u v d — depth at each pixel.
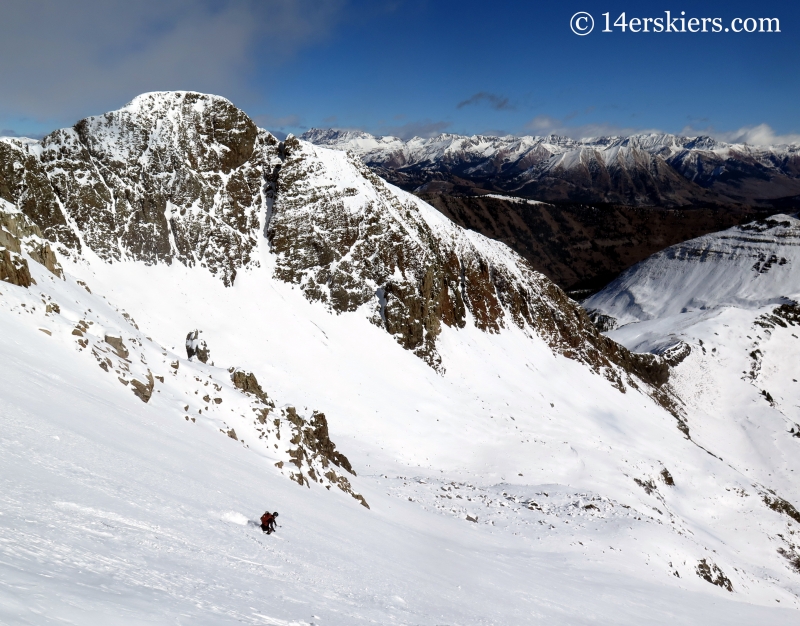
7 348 27.34
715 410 167.00
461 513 56.62
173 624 10.20
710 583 58.16
